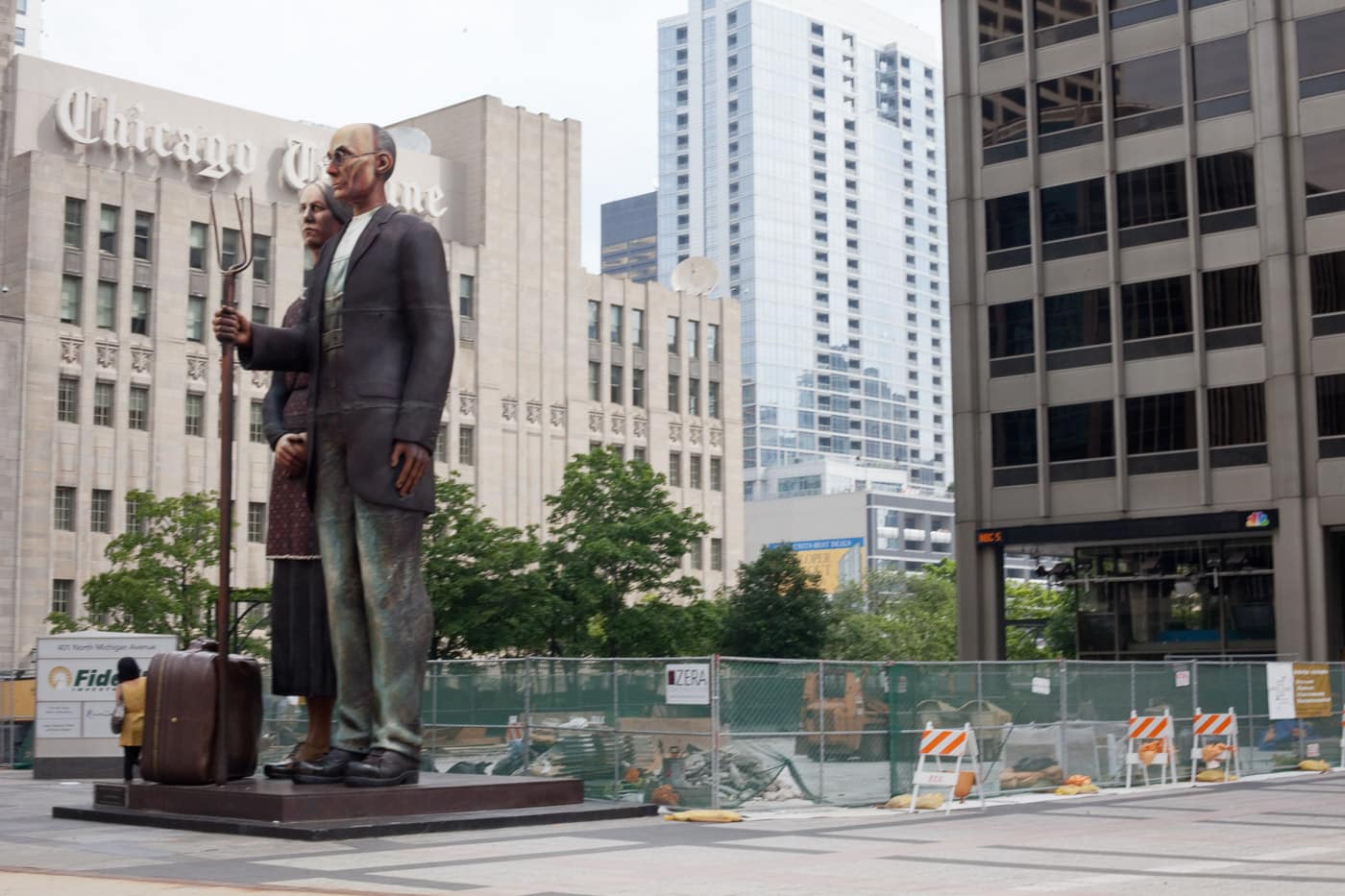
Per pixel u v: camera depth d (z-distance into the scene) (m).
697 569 97.44
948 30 54.59
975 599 52.19
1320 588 46.22
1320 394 46.84
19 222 69.50
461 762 26.98
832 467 198.62
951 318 53.59
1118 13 51.25
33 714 39.22
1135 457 49.50
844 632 92.44
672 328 98.75
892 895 12.92
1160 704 31.11
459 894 12.82
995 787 26.62
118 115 73.81
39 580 67.19
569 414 90.88
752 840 18.58
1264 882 13.94
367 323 19.98
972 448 52.66
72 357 69.88
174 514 59.56
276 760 31.95
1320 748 35.69
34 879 13.90
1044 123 52.38
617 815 21.55
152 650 34.12
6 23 71.56
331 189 21.80
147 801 20.42
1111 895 12.84
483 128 88.75
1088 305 50.97
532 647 60.06
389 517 19.91
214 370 74.69
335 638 20.22
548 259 91.06
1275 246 47.59
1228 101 49.00
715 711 22.75
